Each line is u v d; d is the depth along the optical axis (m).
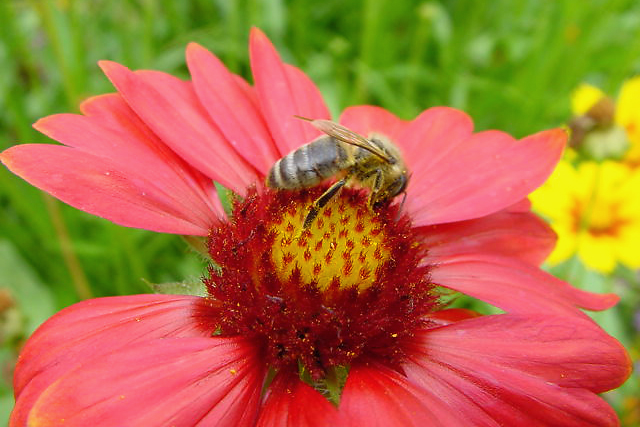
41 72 0.14
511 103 0.15
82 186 0.06
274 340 0.07
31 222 0.12
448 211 0.08
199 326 0.07
